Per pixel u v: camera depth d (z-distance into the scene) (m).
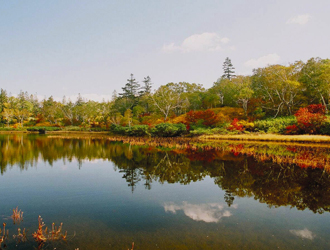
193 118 44.72
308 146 24.48
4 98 92.31
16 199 8.90
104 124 72.06
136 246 5.34
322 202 8.38
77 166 15.56
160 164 15.92
